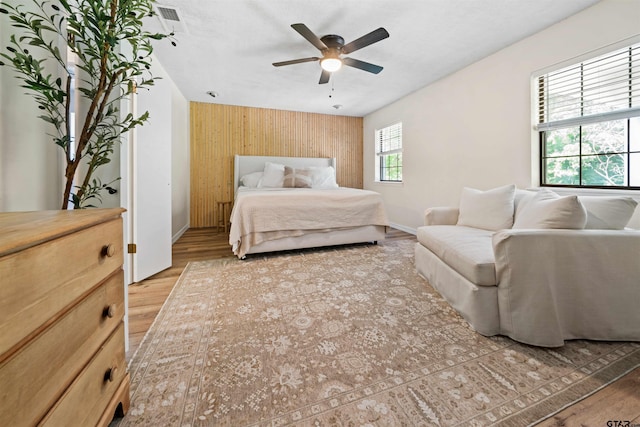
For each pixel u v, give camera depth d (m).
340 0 1.96
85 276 0.70
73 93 1.30
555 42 2.23
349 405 0.97
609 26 1.90
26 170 1.06
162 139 2.45
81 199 1.19
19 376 0.49
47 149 1.17
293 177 4.32
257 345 1.33
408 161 4.15
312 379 1.10
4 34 0.96
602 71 2.01
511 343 1.34
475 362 1.20
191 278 2.26
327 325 1.52
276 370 1.15
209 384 1.07
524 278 1.32
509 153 2.63
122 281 0.93
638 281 1.31
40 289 0.54
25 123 1.05
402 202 4.33
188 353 1.27
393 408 0.95
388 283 2.14
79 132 1.32
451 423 0.89
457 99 3.22
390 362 1.21
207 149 4.62
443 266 1.85
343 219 3.15
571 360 1.20
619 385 1.04
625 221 1.42
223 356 1.25
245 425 0.89
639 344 1.30
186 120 4.38
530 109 2.44
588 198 1.54
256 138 4.87
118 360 0.89
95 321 0.76
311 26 2.26
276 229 2.86
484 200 2.18
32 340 0.53
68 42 1.03
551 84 2.32
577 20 2.08
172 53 2.75
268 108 4.89
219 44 2.57
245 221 2.76
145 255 2.24
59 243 0.60
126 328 1.29
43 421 0.55
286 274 2.35
